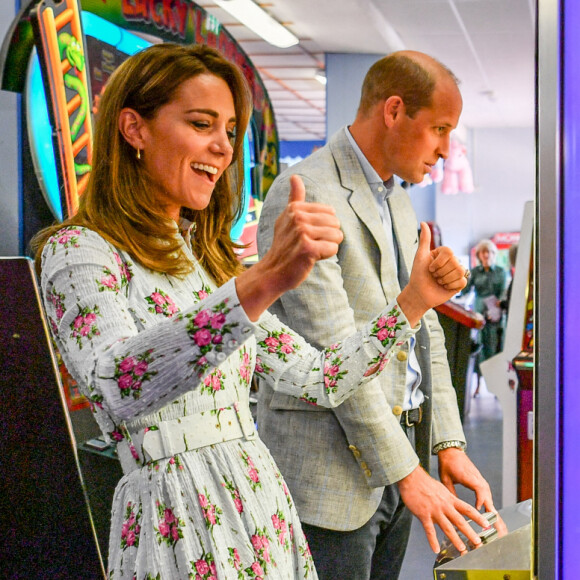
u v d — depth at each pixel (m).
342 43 8.72
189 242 1.26
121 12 2.60
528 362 2.66
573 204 0.67
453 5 7.40
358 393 1.61
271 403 1.77
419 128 1.73
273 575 1.09
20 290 1.18
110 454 2.01
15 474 1.22
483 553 1.01
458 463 1.82
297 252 0.88
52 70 2.14
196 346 0.91
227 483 1.09
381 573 1.91
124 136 1.13
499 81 10.75
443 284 1.29
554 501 0.69
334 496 1.69
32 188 2.31
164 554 1.03
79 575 1.22
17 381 1.20
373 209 1.78
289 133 15.41
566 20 0.67
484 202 15.23
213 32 3.21
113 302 1.02
